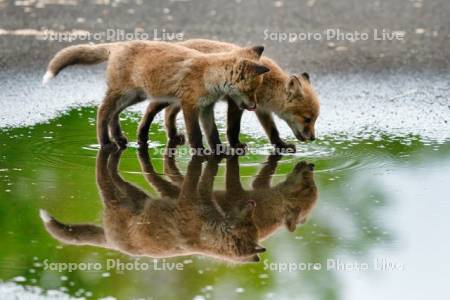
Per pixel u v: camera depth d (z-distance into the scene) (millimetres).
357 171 12859
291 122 14805
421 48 22094
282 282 8977
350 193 11828
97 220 10664
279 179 12508
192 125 13773
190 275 9109
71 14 25531
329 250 9836
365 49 22016
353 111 16844
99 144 14258
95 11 26000
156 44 13914
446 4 27391
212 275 9109
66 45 21750
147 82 13766
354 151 14047
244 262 9461
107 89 14047
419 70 20109
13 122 15625
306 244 10016
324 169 13008
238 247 9922
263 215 11008
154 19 24781
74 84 18891
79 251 9680
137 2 27625
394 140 14727
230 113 14211
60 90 18297
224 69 13492
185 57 13680
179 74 13602
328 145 14508
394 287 8938
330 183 12289
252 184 12273
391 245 9969
